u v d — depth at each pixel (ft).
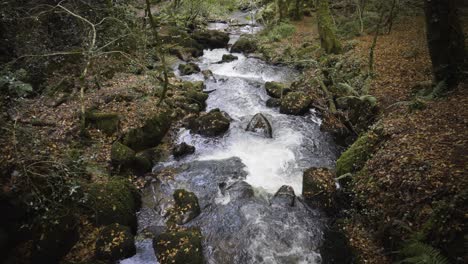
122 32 39.81
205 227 21.15
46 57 31.48
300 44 56.13
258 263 18.70
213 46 61.36
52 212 16.90
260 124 32.83
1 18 26.94
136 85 35.86
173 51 53.11
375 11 56.65
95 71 36.06
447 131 21.84
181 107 35.47
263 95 41.19
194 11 69.67
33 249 15.85
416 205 17.46
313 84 39.86
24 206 15.79
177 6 67.26
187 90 39.11
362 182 22.06
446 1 24.73
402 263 15.78
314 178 23.97
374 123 28.76
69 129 26.22
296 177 26.55
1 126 17.61
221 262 18.72
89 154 24.94
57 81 32.07
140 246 19.42
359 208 21.33
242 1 84.28
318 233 20.83
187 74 45.96
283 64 51.19
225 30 72.69
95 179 22.36
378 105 30.55
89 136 26.78
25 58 29.30
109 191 20.83
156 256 18.54
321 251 19.57
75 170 20.33
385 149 22.66
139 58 42.45
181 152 28.81
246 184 24.93
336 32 53.67
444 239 14.99
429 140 21.33
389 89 32.89
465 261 13.80
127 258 18.43
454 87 26.81
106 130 27.84
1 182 15.56
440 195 16.84
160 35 56.08
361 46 46.44
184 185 25.26
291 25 64.75
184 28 63.67
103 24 38.45
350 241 19.48
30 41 30.22
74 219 18.31
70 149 23.86
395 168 20.18
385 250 17.83
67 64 34.76
